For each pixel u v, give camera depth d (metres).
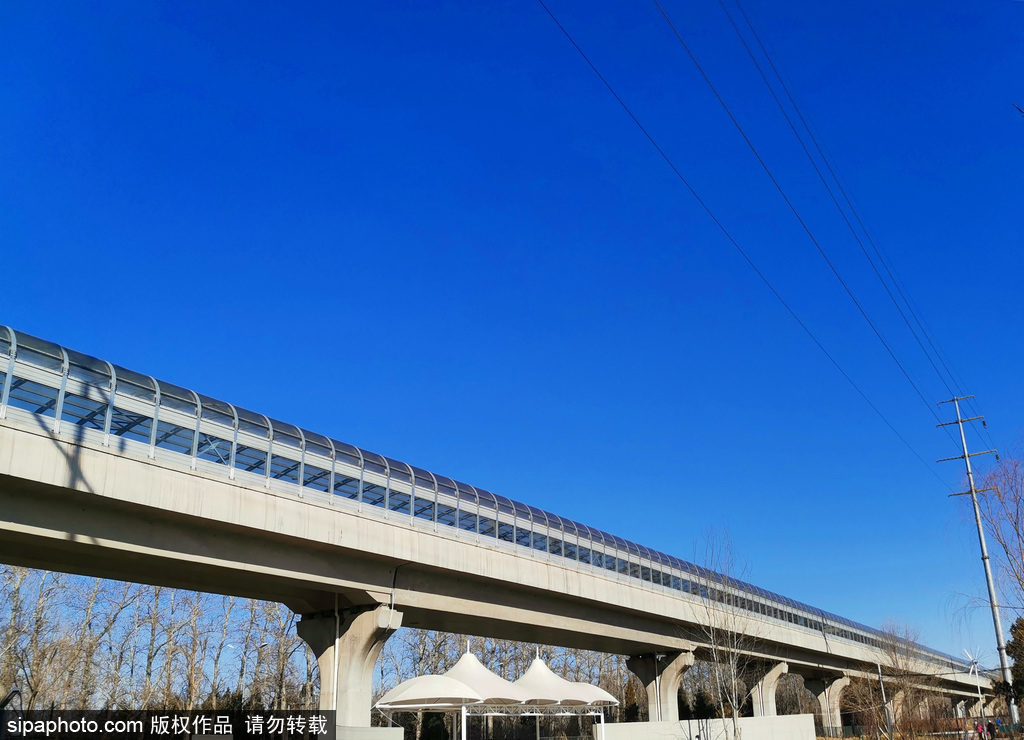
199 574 31.73
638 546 55.03
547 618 46.09
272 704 65.44
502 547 42.25
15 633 44.56
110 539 26.38
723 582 63.41
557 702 40.69
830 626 85.38
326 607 38.47
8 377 23.38
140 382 27.19
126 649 54.69
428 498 38.50
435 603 39.00
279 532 30.47
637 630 54.50
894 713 77.44
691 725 49.94
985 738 67.62
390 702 37.00
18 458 22.95
